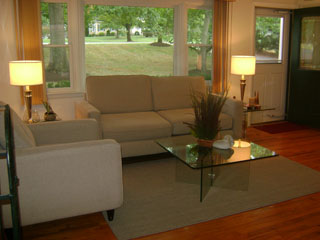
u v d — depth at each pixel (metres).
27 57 3.86
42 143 2.84
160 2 4.63
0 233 1.48
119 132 3.48
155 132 3.63
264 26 5.50
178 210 2.62
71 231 2.33
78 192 2.21
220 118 3.99
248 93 5.46
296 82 5.65
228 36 5.06
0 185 2.04
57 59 4.25
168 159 3.84
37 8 3.83
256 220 2.48
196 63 5.02
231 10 5.00
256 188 3.04
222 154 2.78
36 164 2.08
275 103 5.87
